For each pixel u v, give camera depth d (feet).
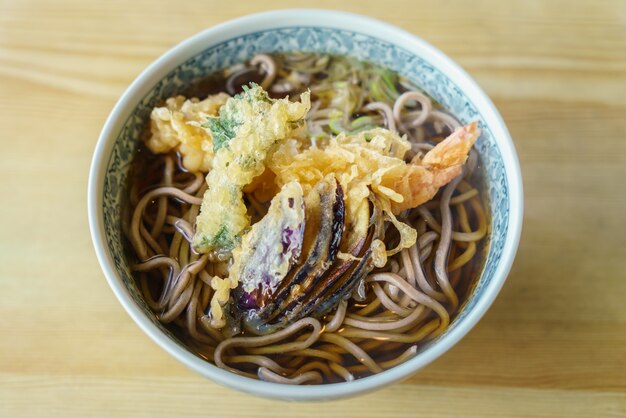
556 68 1.42
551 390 1.14
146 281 1.13
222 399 1.13
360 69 1.31
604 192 1.31
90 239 1.26
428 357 0.94
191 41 1.21
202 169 1.21
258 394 0.94
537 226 1.28
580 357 1.17
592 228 1.27
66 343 1.17
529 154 1.34
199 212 1.18
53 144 1.34
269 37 1.28
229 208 1.06
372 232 1.07
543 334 1.18
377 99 1.30
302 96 1.09
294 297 1.04
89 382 1.14
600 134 1.36
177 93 1.25
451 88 1.22
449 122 1.24
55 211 1.28
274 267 1.03
